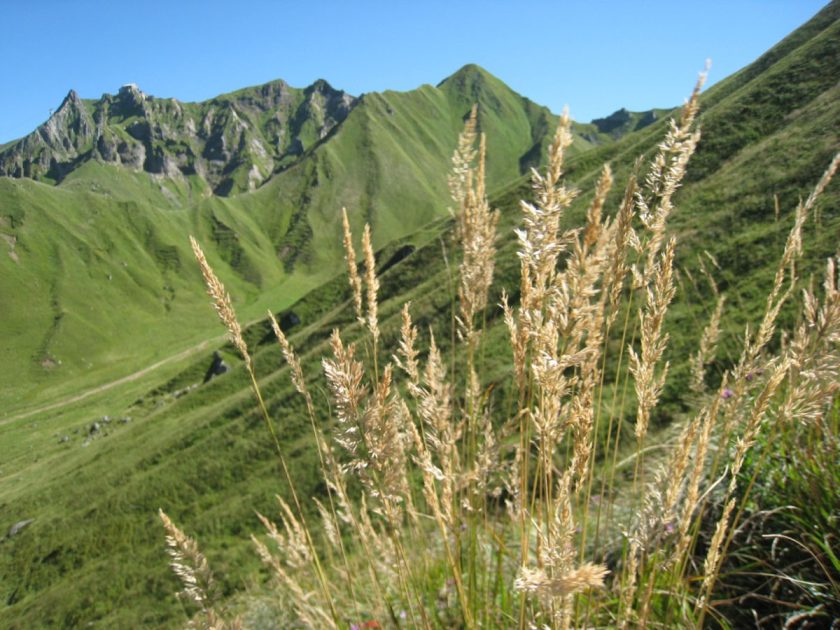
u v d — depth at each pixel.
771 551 2.54
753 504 2.70
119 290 135.00
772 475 2.73
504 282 28.19
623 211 1.65
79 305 125.38
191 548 1.50
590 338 1.66
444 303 35.12
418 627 2.37
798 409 1.56
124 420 77.88
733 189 30.14
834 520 2.33
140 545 35.84
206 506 35.97
